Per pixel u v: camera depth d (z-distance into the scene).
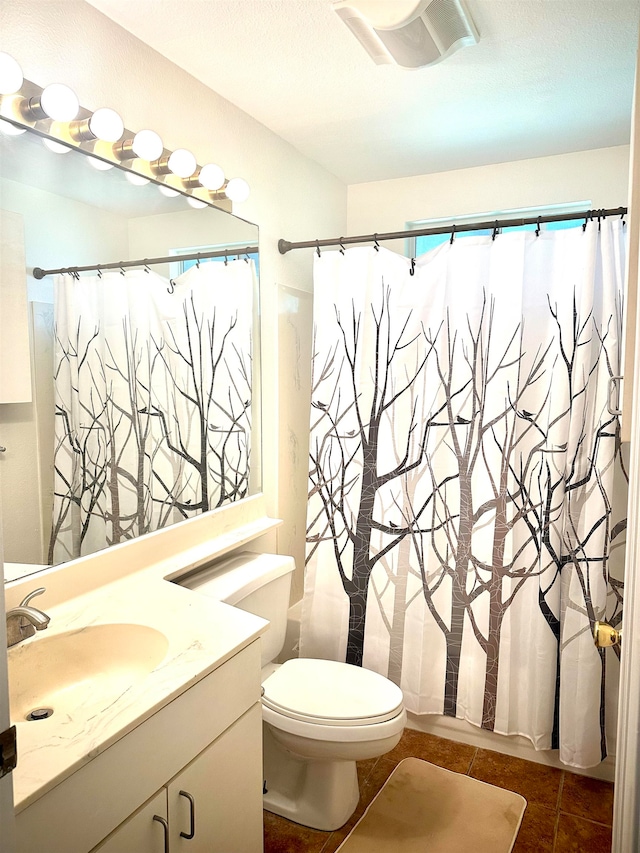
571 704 2.02
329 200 2.86
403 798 1.96
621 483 1.94
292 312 2.55
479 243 2.04
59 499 1.47
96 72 1.54
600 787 2.02
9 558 1.34
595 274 1.91
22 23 1.35
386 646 2.28
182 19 1.58
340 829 1.83
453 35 1.61
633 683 0.90
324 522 2.36
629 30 1.64
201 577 1.89
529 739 2.14
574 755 2.02
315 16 1.56
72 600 1.49
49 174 1.41
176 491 1.88
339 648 2.36
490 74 1.88
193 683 1.17
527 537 2.06
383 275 2.19
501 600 2.10
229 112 2.08
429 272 2.12
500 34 1.66
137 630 1.38
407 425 2.19
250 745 1.40
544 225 2.78
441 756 2.18
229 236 2.09
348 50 1.74
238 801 1.37
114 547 1.63
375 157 2.64
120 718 1.03
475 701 2.17
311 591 2.39
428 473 2.17
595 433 1.94
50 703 1.27
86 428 1.54
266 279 2.34
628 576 0.94
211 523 2.02
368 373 2.24
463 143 2.47
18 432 1.36
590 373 1.93
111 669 1.37
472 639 2.16
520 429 2.04
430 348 2.14
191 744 1.20
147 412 1.75
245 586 1.83
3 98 1.27
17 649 1.23
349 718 1.67
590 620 1.96
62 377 1.47
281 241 2.41
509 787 2.01
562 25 1.61
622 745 0.95
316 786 1.86
